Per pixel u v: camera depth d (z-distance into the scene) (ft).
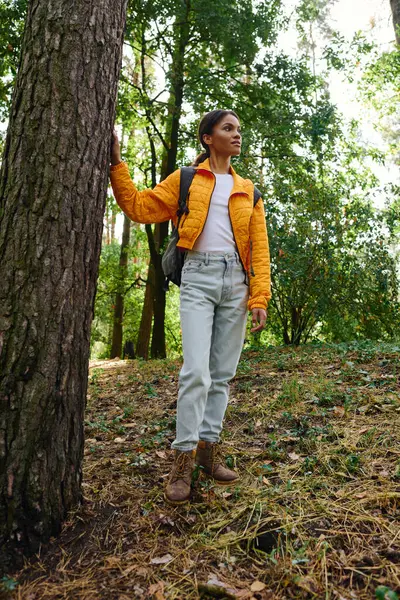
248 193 8.39
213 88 35.91
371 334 28.19
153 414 13.28
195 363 7.57
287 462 8.98
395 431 9.70
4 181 6.80
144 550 6.56
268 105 38.11
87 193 6.94
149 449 10.21
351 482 7.90
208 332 7.86
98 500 7.64
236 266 8.14
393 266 27.84
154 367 23.22
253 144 29.94
